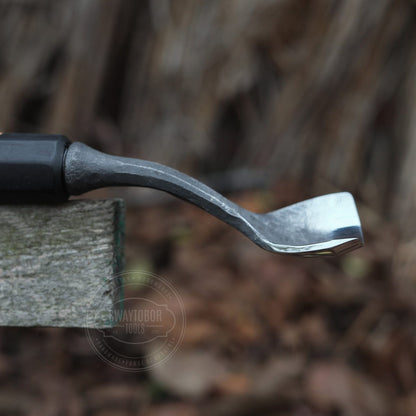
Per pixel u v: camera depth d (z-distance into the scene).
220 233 1.72
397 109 1.83
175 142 1.97
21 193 0.56
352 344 1.34
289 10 1.81
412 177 1.77
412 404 1.17
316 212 0.55
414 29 1.76
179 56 1.92
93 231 0.57
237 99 1.96
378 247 1.71
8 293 0.57
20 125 2.06
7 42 2.03
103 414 1.06
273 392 1.11
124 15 1.97
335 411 1.09
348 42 1.79
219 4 1.87
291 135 1.93
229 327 1.30
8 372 1.12
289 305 1.40
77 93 2.03
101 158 0.56
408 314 1.44
